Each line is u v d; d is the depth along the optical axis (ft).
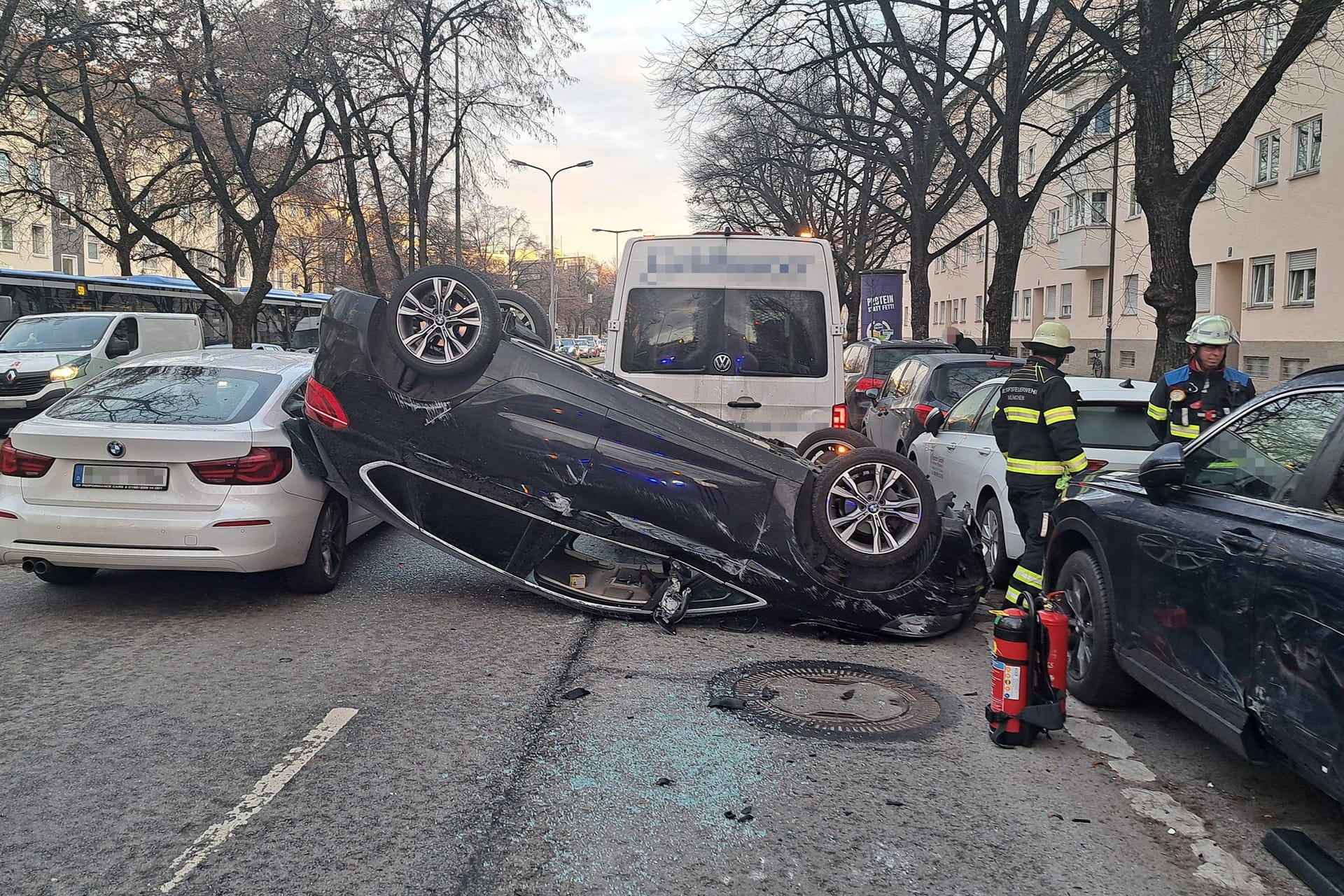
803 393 27.17
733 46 64.90
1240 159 92.02
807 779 13.44
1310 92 80.89
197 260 178.19
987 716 15.07
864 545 20.61
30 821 11.75
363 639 19.35
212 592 22.82
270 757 13.66
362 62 71.31
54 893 10.22
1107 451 23.15
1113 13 55.93
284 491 20.51
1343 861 11.44
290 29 64.75
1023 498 20.08
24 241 157.79
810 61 65.67
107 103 72.64
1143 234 115.34
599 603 21.27
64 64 67.15
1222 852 11.69
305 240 157.17
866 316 108.99
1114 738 15.34
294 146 72.69
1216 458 14.29
